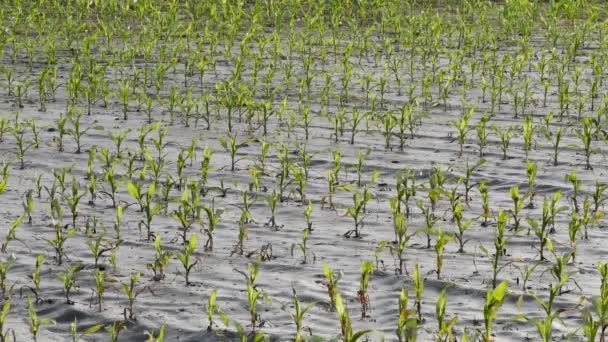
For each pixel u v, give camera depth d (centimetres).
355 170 1021
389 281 698
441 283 688
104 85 1362
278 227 833
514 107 1327
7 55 1709
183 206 852
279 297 670
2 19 1950
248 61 1667
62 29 1964
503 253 757
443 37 1948
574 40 1744
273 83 1500
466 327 613
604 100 1302
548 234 807
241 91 1320
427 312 639
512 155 1077
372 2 2216
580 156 1069
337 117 1195
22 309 651
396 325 616
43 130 1194
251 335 604
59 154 1078
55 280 703
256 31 1969
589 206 831
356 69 1617
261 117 1277
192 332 611
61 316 638
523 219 849
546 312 634
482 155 1077
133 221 847
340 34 1825
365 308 638
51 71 1557
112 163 1027
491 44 1861
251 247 780
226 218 858
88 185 959
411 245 783
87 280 703
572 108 1332
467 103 1368
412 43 1723
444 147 1112
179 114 1294
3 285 671
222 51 1767
